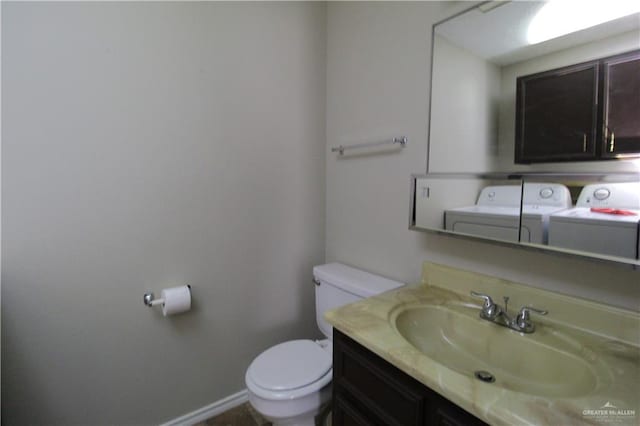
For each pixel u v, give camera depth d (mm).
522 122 1012
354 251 1734
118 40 1238
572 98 906
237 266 1622
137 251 1341
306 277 1879
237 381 1677
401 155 1439
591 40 870
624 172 816
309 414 1215
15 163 1086
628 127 811
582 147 889
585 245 873
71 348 1236
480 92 1110
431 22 1277
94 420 1307
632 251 794
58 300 1196
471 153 1140
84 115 1192
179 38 1372
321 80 1838
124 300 1328
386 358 830
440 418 737
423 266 1333
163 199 1386
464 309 1107
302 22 1734
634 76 801
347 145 1719
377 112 1545
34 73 1095
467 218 1148
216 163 1514
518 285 1047
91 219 1234
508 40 1037
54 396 1219
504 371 939
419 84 1342
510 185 1032
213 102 1481
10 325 1122
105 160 1244
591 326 896
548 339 905
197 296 1513
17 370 1146
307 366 1301
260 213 1672
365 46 1586
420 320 1115
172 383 1484
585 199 874
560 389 814
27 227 1121
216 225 1538
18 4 1059
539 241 967
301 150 1792
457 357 1022
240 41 1535
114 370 1334
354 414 992
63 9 1130
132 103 1284
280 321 1797
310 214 1861
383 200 1544
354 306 1107
